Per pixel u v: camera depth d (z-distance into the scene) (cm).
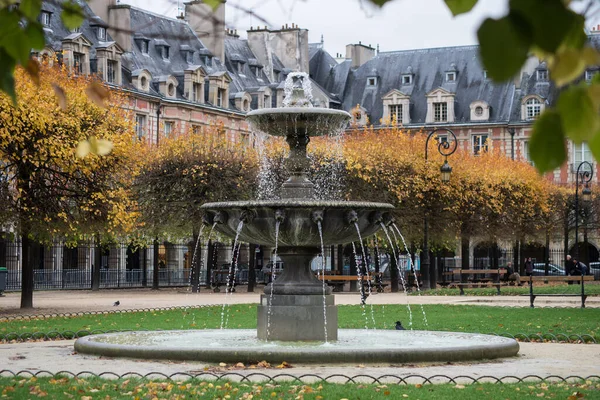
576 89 272
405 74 8975
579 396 1048
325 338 1597
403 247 5206
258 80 8225
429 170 4956
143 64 6769
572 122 273
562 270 7162
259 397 1032
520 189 6081
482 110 8656
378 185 4812
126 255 6222
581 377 1224
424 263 4669
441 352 1370
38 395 1053
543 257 8594
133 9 6850
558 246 8538
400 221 4800
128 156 3288
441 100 8744
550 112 277
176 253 6694
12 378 1207
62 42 5822
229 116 7550
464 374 1261
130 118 3853
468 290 4338
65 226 2972
